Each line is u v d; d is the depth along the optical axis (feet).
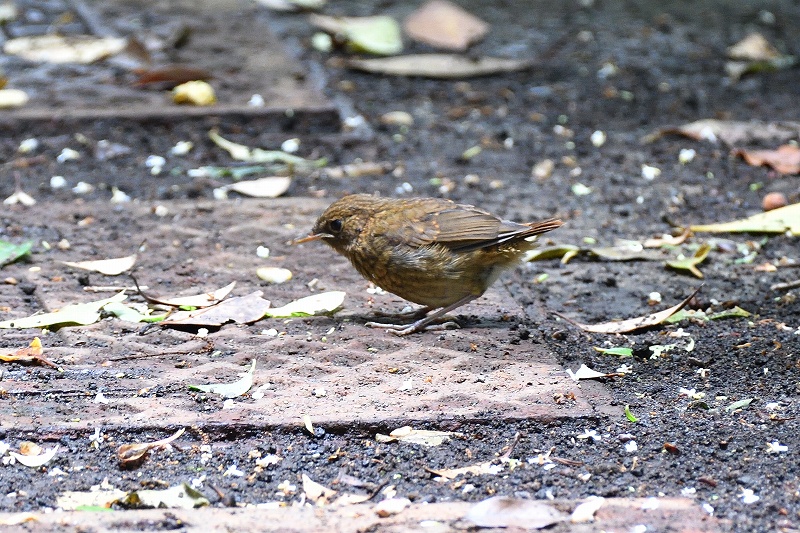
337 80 57.47
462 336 32.65
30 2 66.59
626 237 41.06
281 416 27.73
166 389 29.17
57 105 51.08
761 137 51.08
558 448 26.94
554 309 35.37
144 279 36.35
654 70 60.54
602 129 52.47
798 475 25.36
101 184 44.52
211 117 50.96
